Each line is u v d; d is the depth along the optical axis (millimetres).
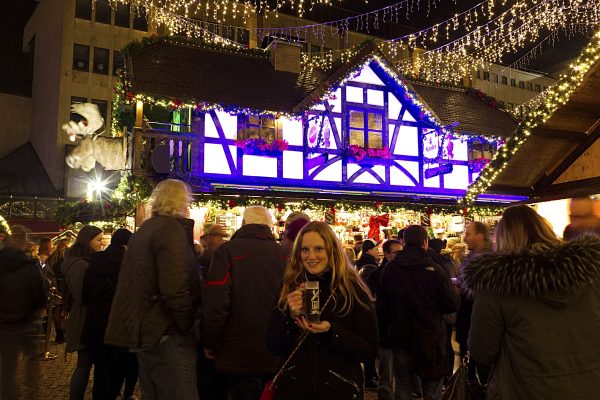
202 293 3744
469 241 5461
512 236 2725
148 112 14414
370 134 15047
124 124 15273
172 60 13859
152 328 3510
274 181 13445
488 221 15938
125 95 12016
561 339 2414
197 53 14664
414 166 15516
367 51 14617
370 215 14984
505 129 16859
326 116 14430
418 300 4629
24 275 4352
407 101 15570
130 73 12469
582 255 2369
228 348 3697
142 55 13680
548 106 9789
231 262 3793
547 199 11227
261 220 4090
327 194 13469
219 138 13031
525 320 2457
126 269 3676
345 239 14391
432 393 4660
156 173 11297
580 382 2379
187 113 12781
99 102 29266
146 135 11508
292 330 2750
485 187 11273
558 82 9766
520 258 2441
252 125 13414
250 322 3697
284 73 15352
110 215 13188
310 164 14039
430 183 15625
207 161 12844
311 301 2531
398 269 4805
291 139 13969
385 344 4961
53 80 29156
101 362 4785
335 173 14391
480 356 2633
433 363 4582
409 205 14227
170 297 3477
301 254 2900
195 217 13023
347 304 2754
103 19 29812
